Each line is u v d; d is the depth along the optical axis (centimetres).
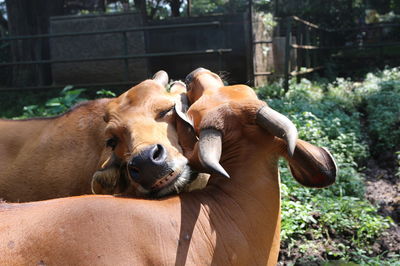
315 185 263
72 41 1281
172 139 308
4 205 225
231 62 1255
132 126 308
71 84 1288
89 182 405
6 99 1170
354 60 1861
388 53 1925
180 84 374
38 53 1423
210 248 233
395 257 482
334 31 1917
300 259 467
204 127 248
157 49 1295
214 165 220
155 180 258
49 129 434
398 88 1120
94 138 409
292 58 1430
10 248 202
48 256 203
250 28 1211
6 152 435
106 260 207
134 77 1268
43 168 418
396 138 844
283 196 537
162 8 1948
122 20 1264
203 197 247
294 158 259
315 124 784
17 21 1412
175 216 231
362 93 1142
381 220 538
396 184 692
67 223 211
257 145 261
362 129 936
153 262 215
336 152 722
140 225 219
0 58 1572
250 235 249
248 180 257
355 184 626
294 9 2147
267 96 1084
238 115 256
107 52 1274
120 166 321
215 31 1259
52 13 1467
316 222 508
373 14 2591
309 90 1177
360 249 488
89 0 1802
